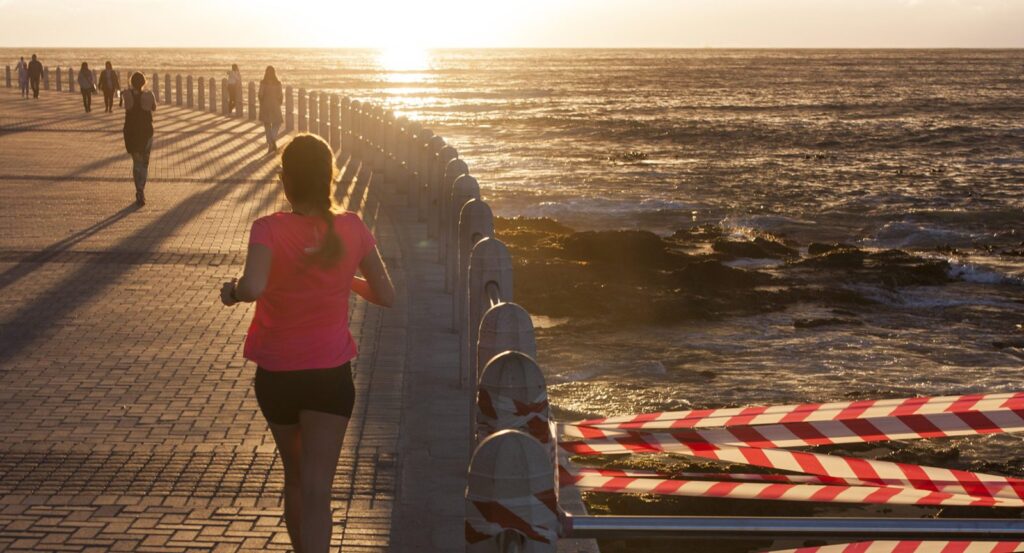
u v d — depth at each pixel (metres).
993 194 34.06
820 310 16.20
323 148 4.39
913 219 28.70
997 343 14.14
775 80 150.12
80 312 9.90
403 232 15.00
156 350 8.69
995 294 17.89
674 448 4.25
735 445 4.12
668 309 15.17
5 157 22.69
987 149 51.66
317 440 4.38
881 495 3.93
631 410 10.77
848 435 4.01
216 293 10.80
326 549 4.38
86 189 18.20
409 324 9.89
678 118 72.62
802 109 85.50
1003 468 9.02
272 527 5.40
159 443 6.55
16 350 8.61
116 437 6.64
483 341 5.05
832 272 19.28
